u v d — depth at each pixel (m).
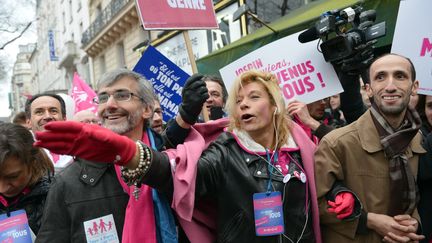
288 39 2.73
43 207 1.94
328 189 1.85
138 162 1.43
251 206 1.67
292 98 2.71
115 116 1.72
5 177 1.81
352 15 2.47
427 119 2.54
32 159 1.90
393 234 1.75
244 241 1.66
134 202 1.65
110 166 1.77
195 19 2.89
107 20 16.75
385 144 1.81
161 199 1.68
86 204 1.70
